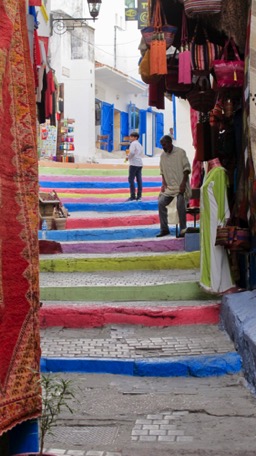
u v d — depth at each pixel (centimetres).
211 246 742
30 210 332
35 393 327
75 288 800
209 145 909
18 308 321
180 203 1033
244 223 732
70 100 2406
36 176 337
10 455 338
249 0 685
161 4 754
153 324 725
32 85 345
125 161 2308
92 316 728
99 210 1423
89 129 2425
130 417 507
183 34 754
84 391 565
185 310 729
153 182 1723
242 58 747
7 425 308
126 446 452
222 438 463
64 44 2352
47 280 870
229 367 608
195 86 885
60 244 1028
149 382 593
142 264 932
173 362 611
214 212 738
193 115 1173
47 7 1277
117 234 1124
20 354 321
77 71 2412
